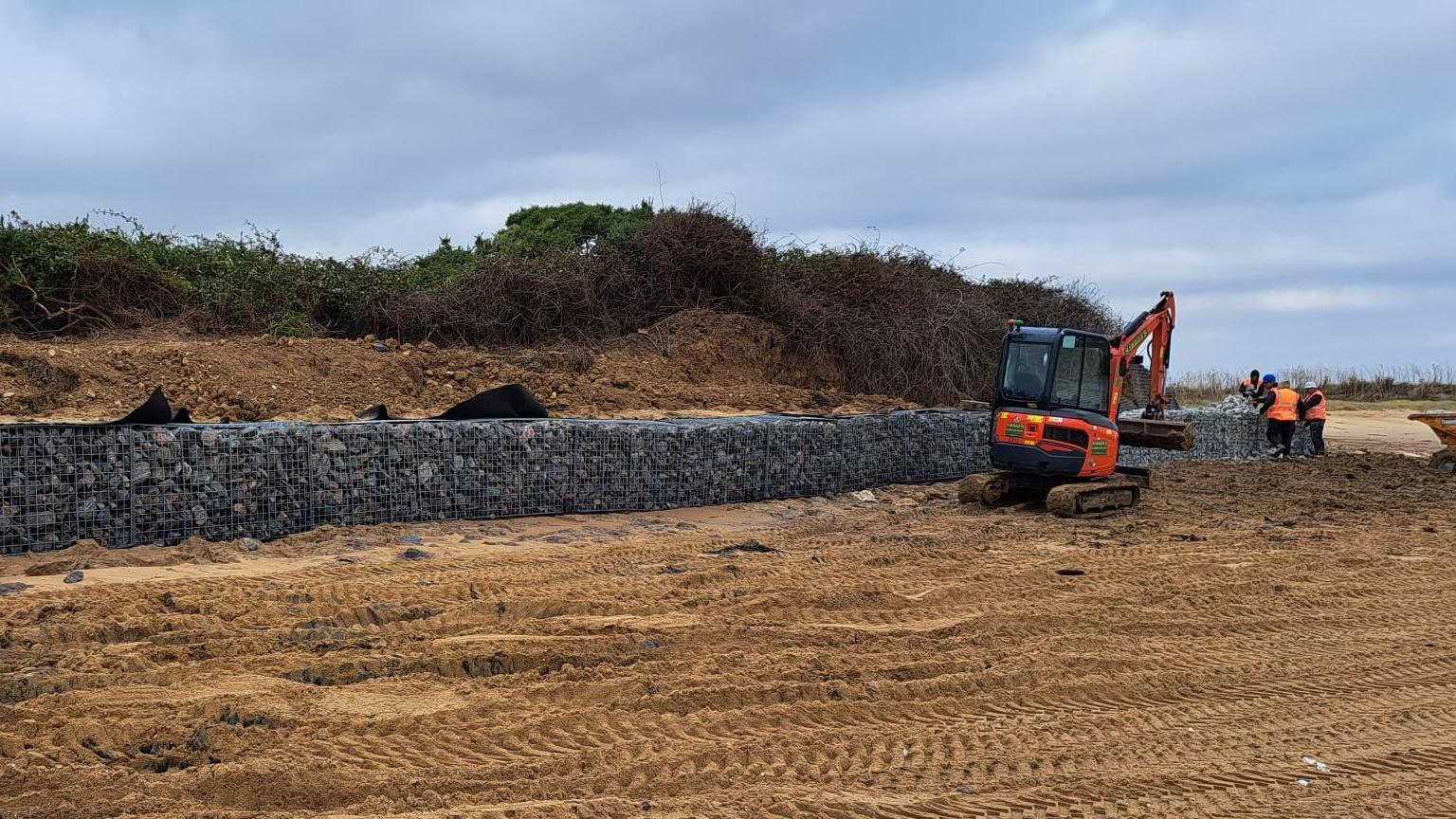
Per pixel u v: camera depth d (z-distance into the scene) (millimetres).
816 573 10398
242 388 15477
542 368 19422
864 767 5918
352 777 5418
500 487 12742
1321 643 8727
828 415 17875
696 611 8859
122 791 5172
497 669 7289
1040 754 6195
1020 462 14922
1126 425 16391
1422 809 5617
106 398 14320
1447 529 14367
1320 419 24312
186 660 7090
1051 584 10383
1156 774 5941
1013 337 15250
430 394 17391
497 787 5426
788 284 24656
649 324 23094
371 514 11805
